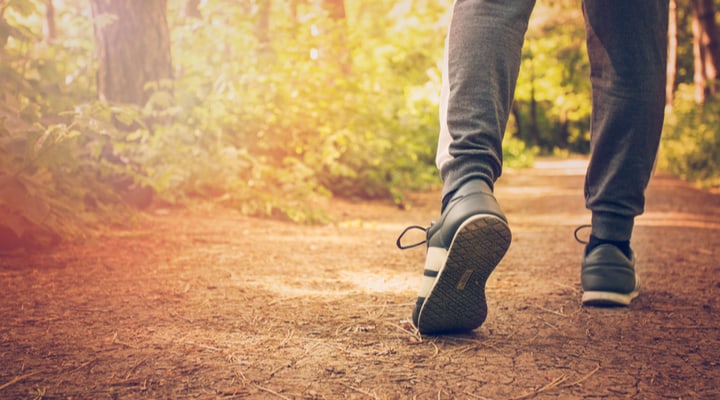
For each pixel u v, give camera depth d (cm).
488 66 170
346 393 144
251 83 657
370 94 851
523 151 2573
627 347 181
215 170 541
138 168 486
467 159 168
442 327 186
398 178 866
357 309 226
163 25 515
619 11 219
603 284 231
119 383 149
